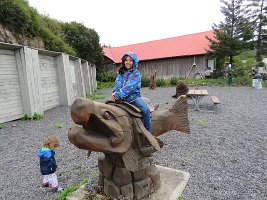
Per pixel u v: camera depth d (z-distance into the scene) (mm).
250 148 5152
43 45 13414
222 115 8492
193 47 24953
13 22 10500
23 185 3832
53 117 8883
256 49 25016
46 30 14422
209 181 3713
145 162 3012
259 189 3480
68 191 3379
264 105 10250
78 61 13797
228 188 3510
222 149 5113
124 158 2510
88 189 3299
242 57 24500
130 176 2895
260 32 24156
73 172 4168
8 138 6383
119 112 2520
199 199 3219
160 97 13625
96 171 4164
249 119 7816
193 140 5734
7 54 7898
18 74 8297
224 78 22000
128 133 2498
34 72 8703
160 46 27453
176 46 26250
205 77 23438
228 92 14945
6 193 3598
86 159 4758
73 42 23516
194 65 24188
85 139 2246
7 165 4652
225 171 4059
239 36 21812
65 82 11289
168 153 4902
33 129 7219
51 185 3652
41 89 9242
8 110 7984
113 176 2951
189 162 4438
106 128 2355
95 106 2299
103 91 19781
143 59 26141
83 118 2191
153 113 3162
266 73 22938
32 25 12062
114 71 28266
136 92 2725
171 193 3178
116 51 30469
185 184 3508
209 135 6121
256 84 16453
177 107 3424
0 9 9922
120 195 2914
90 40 24766
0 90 7691
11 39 10312
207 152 4945
